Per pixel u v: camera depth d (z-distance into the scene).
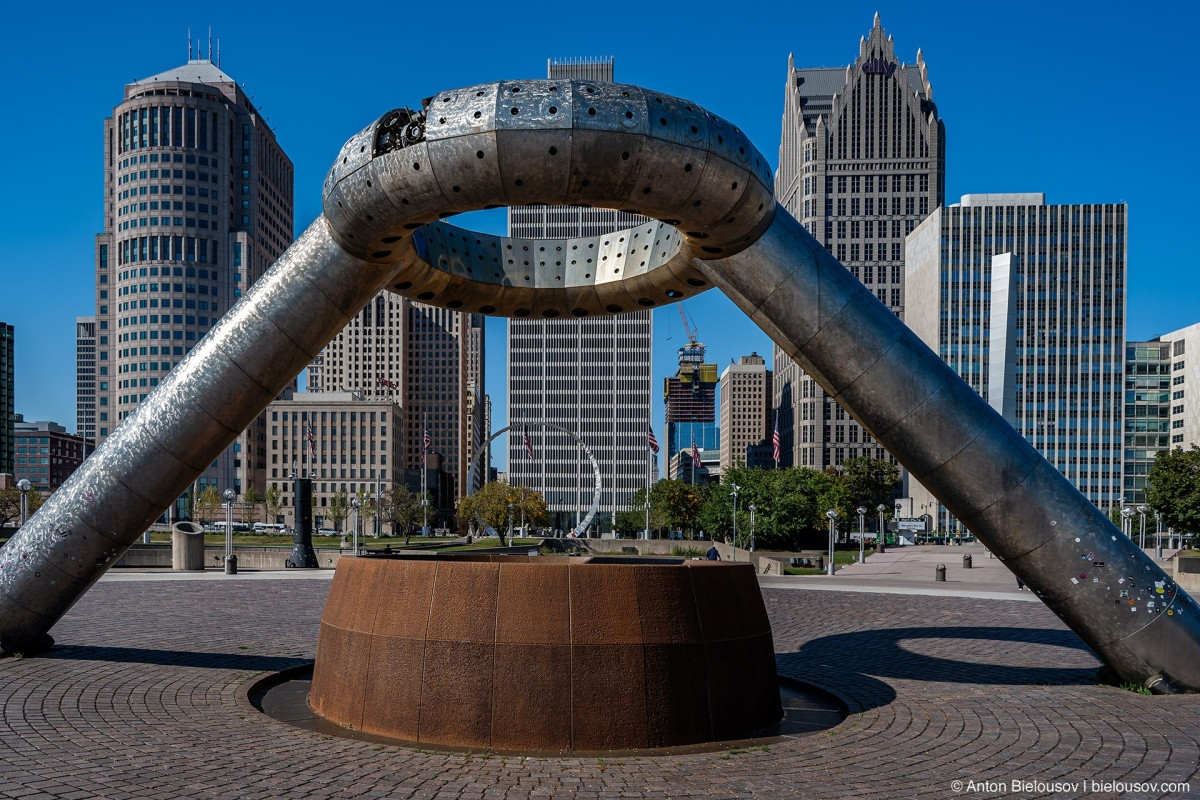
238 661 16.59
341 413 162.12
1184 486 62.84
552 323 176.62
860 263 176.12
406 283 15.15
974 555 74.12
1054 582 14.02
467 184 12.16
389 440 161.50
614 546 85.88
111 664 15.99
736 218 13.13
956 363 146.88
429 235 15.41
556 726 11.09
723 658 12.09
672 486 106.12
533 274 16.09
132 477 15.02
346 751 10.81
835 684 15.12
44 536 15.33
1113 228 145.62
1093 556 13.76
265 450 166.38
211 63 176.00
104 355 169.50
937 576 38.09
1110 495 143.62
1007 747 11.11
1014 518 13.88
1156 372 144.62
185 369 14.90
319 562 47.81
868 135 176.75
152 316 156.62
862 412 14.36
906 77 177.62
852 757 10.68
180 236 158.00
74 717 12.23
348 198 12.91
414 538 115.50
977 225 147.62
